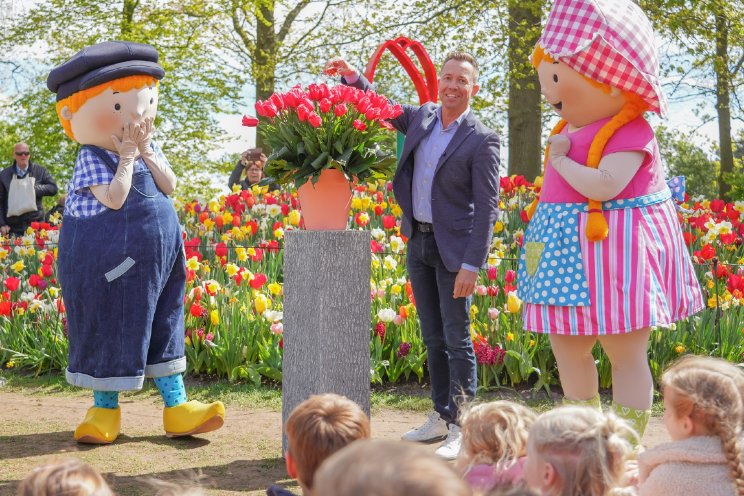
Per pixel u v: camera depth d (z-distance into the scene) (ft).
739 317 22.43
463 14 56.29
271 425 18.86
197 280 25.72
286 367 15.89
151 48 17.51
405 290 24.06
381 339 22.76
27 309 26.17
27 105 70.90
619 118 14.06
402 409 20.57
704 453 9.39
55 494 7.13
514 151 51.75
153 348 17.43
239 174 36.68
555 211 14.39
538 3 49.49
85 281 16.65
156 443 17.30
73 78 16.92
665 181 14.79
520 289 14.79
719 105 59.52
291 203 32.53
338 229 15.80
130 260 16.67
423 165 16.38
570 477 8.06
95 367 16.75
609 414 8.51
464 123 16.15
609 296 13.80
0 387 23.32
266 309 23.00
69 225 17.02
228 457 16.24
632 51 13.91
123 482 14.61
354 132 15.40
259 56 64.54
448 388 17.04
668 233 14.17
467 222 16.07
